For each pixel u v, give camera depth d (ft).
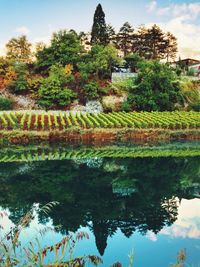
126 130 151.12
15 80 204.54
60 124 161.27
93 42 317.42
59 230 46.34
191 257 38.65
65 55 220.84
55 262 22.56
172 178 85.35
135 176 87.61
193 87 234.38
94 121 164.35
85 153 121.08
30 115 173.78
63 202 63.46
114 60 228.63
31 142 141.08
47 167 96.84
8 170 92.32
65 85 207.72
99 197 67.36
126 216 55.16
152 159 110.42
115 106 203.72
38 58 224.74
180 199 66.18
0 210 56.70
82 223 50.98
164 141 151.53
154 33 338.34
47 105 197.16
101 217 54.65
